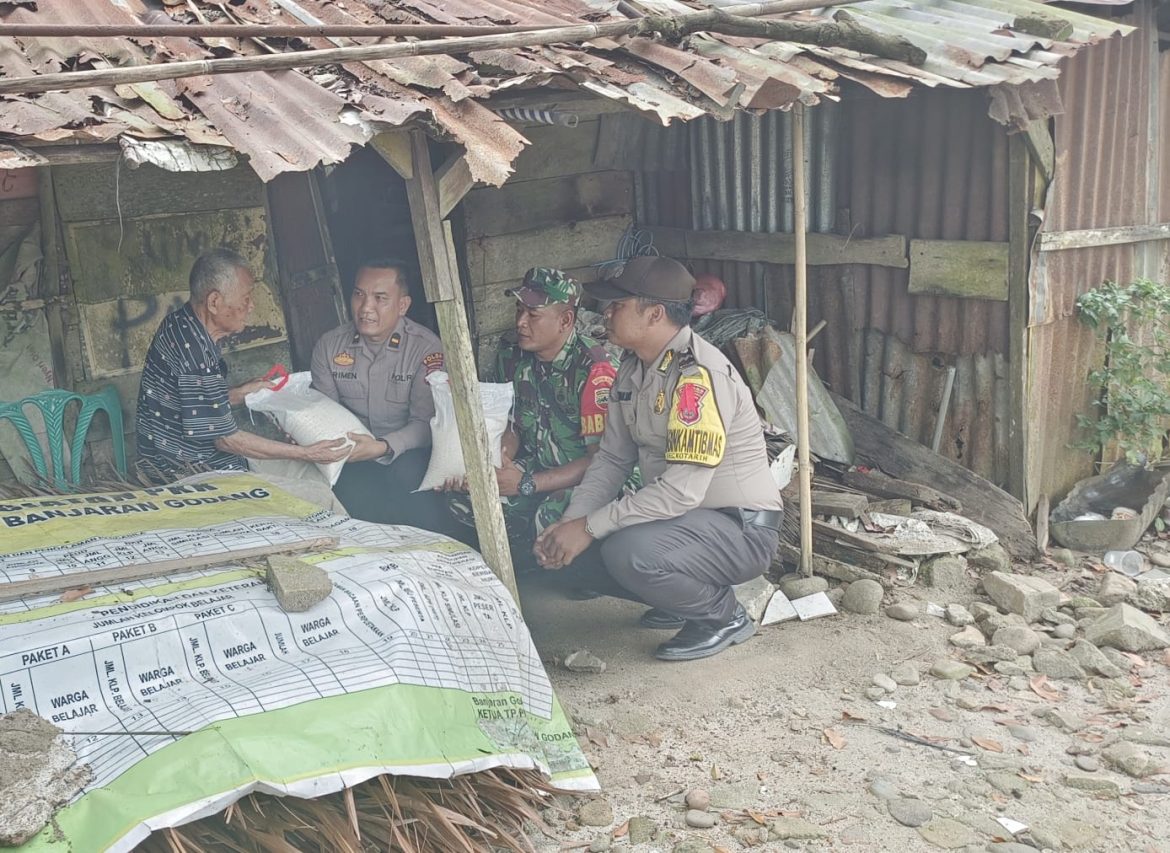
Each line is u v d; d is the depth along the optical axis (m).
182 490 4.17
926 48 4.66
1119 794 3.59
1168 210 6.20
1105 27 5.02
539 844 3.35
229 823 2.83
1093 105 5.50
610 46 3.86
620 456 4.47
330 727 2.93
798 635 4.64
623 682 4.26
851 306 5.89
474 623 3.53
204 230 5.30
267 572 3.39
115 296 5.03
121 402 5.07
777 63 3.99
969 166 5.34
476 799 3.21
